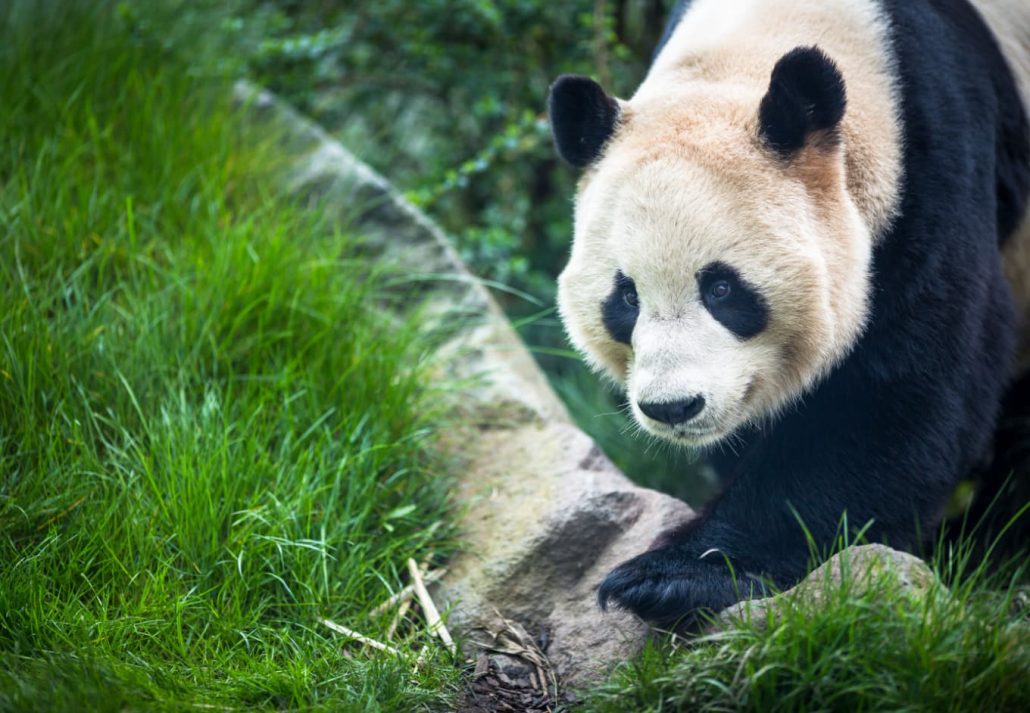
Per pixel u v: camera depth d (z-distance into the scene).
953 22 6.20
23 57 8.72
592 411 9.98
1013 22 6.71
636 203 5.15
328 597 5.87
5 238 7.30
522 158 11.44
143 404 6.64
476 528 6.53
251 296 7.22
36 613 5.29
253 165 8.75
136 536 5.82
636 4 11.48
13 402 6.34
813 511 5.61
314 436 6.74
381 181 9.09
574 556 6.20
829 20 5.88
